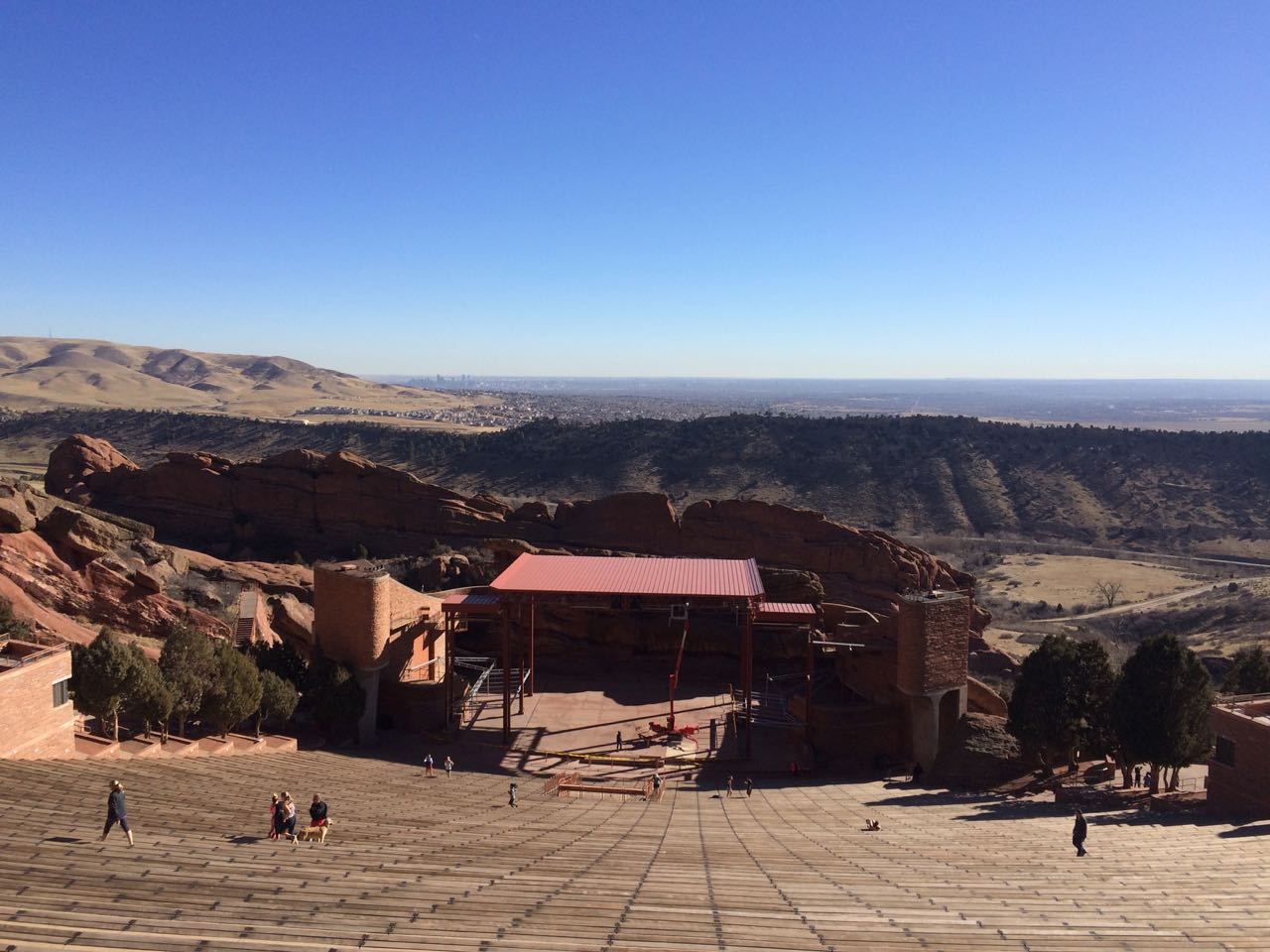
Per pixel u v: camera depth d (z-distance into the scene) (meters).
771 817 30.83
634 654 54.47
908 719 41.78
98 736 33.03
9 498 51.00
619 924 14.09
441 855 19.53
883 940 13.68
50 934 11.42
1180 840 24.77
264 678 38.03
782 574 56.72
